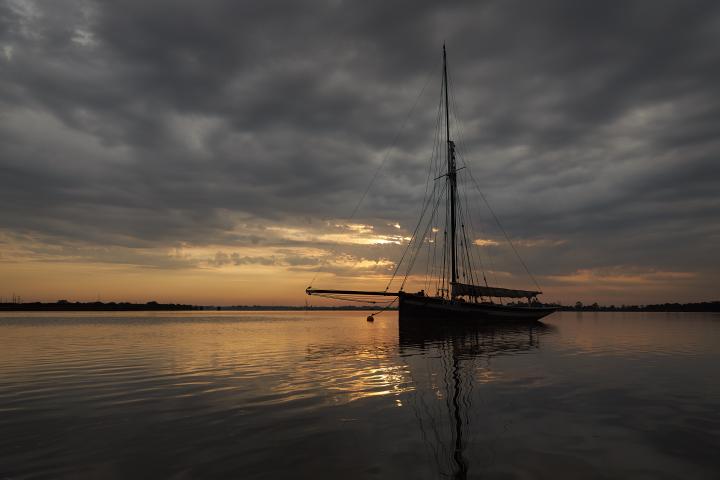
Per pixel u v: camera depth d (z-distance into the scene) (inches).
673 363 942.4
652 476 323.0
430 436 415.2
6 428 441.7
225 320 4517.7
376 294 2215.8
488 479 314.8
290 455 363.3
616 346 1354.6
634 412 507.2
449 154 2637.8
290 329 2501.2
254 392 619.2
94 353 1154.0
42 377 757.3
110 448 380.8
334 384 681.0
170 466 339.3
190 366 893.8
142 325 3063.5
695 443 397.1
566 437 413.4
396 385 673.0
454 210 2598.4
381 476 319.9
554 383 692.1
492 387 657.6
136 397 587.5
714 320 4569.4
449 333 1964.8
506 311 2559.1
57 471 329.4
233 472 327.6
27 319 4466.0
